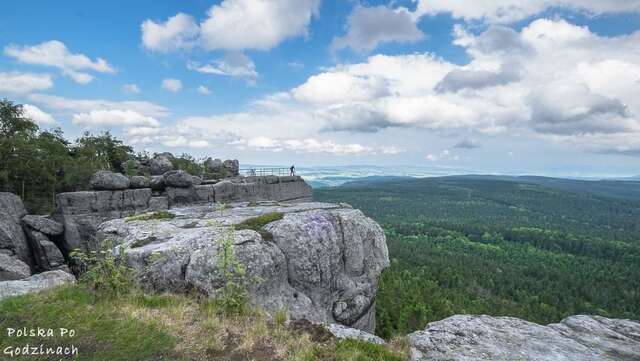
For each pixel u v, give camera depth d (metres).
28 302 9.49
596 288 159.12
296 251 17.53
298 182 60.09
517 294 145.62
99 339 8.01
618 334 10.83
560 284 165.00
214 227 17.39
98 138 62.12
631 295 152.38
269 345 8.57
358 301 20.23
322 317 17.27
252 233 16.05
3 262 25.44
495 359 8.57
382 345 9.13
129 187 38.59
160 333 8.48
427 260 168.00
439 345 9.27
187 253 13.37
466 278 154.38
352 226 21.86
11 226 30.73
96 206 34.97
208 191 41.44
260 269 14.89
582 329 11.04
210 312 10.04
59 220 34.03
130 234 17.27
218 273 13.01
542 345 9.55
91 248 31.97
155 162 57.50
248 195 47.03
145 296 10.72
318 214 20.83
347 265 21.08
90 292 10.40
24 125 50.91
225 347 8.34
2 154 41.00
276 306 14.88
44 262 31.33
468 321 10.98
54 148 49.38
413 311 80.00
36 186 43.59
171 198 39.88
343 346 8.62
